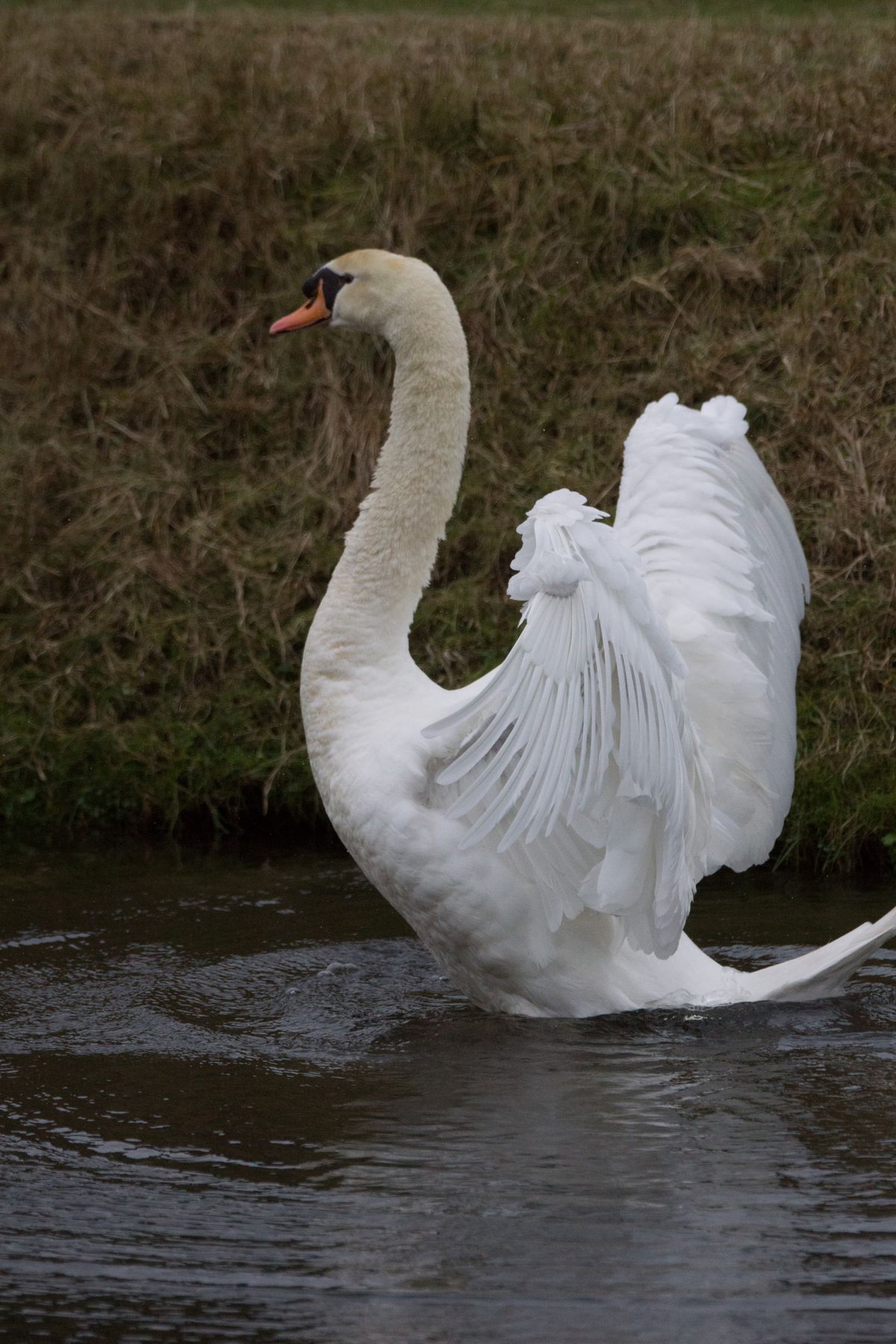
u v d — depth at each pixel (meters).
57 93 18.62
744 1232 5.75
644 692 7.05
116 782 12.56
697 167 16.80
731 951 9.12
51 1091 7.05
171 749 12.66
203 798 12.37
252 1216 5.93
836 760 11.70
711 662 8.37
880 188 16.39
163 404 15.48
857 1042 7.57
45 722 13.12
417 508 8.67
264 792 12.11
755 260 15.93
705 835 8.10
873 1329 5.22
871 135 16.61
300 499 14.60
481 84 17.83
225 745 12.70
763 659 8.73
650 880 7.68
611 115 17.33
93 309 16.47
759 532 9.05
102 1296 5.48
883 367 14.88
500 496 14.46
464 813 7.21
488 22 20.39
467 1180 6.15
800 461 14.28
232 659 13.43
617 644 6.95
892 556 13.23
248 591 13.89
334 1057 7.46
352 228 16.61
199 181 17.38
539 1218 5.88
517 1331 5.23
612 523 13.85
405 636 8.55
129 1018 7.98
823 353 15.15
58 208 17.53
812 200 16.45
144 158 17.48
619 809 7.47
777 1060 7.33
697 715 8.38
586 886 7.72
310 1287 5.52
